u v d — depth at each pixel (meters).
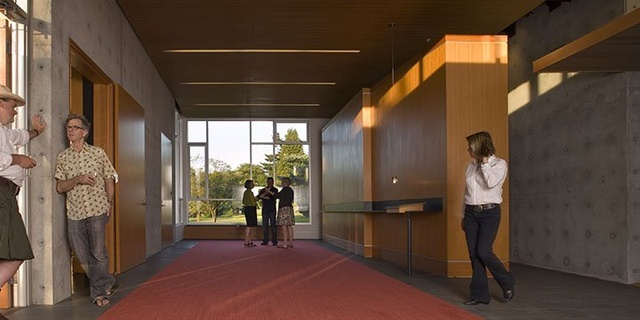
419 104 8.79
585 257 7.93
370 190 11.37
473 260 5.59
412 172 9.08
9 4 5.00
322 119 19.22
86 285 7.09
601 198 7.59
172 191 15.19
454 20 9.27
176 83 13.74
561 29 8.62
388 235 10.31
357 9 8.76
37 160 5.54
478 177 5.52
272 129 19.16
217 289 6.66
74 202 5.58
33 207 5.54
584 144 7.96
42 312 5.18
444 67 7.82
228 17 9.09
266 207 15.08
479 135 5.46
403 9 8.77
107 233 7.86
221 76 13.07
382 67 12.38
